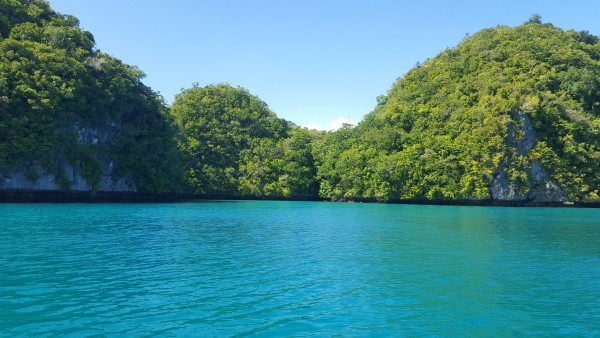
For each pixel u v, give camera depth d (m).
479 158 74.50
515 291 14.17
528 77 85.88
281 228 32.38
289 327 10.44
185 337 9.65
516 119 75.38
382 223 37.56
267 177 94.75
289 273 16.31
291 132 116.12
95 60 65.25
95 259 18.22
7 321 10.36
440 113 86.56
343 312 11.70
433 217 45.34
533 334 10.34
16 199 57.12
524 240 26.66
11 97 52.84
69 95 56.56
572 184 72.31
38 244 21.66
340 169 91.00
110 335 9.65
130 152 69.12
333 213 50.94
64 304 11.82
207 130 102.06
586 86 82.69
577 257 20.64
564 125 75.12
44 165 56.22
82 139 62.31
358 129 100.88
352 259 19.39
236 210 53.31
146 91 75.12
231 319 10.92
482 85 85.75
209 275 15.76
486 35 107.44
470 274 16.58
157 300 12.41
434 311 11.93
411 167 78.69
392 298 13.12
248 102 120.81
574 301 13.08
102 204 59.59
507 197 72.81
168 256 19.39
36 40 61.50
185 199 89.25
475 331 10.48
